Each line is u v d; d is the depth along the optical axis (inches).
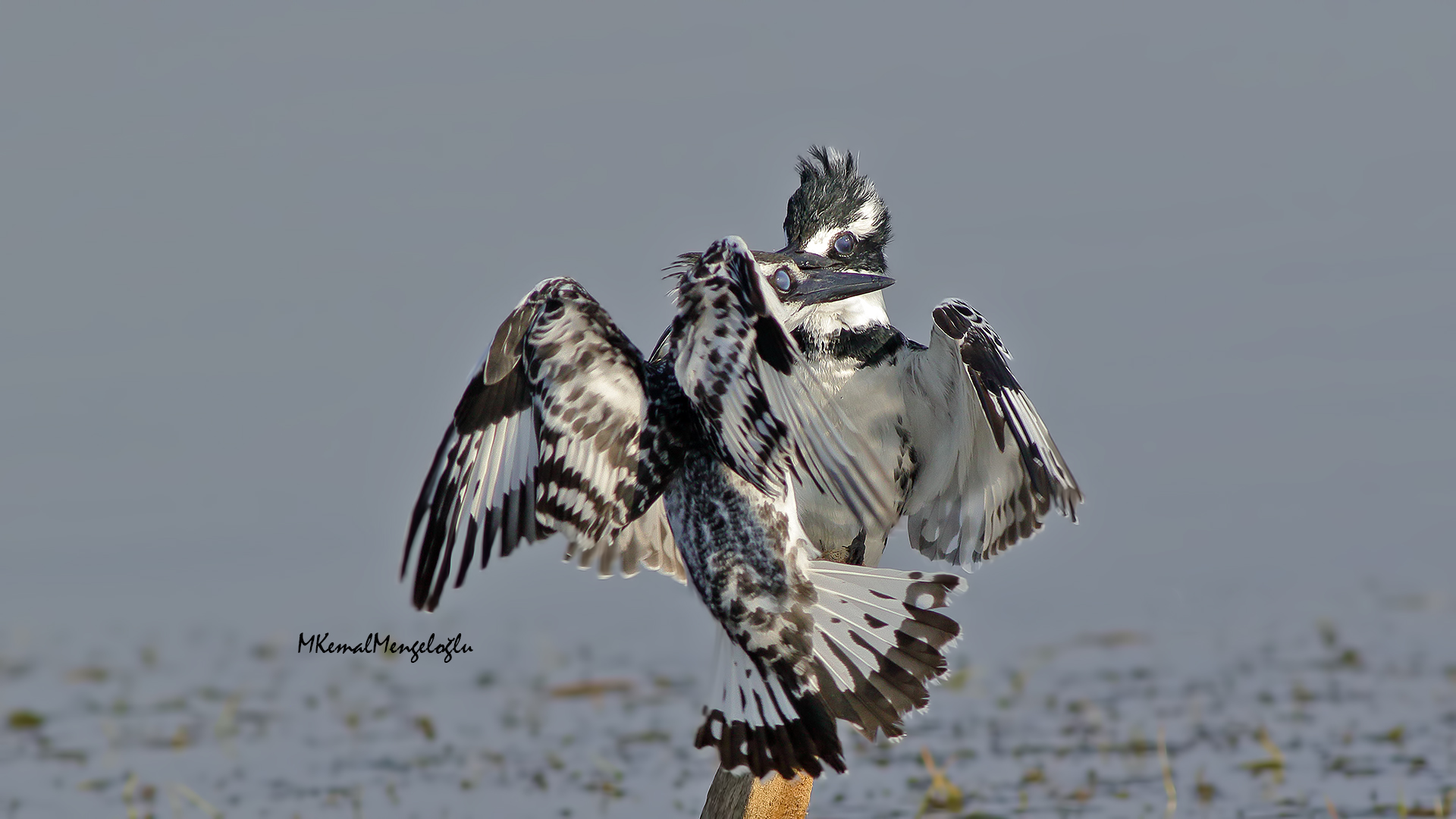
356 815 446.6
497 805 450.9
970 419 351.3
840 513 360.5
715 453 321.1
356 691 579.5
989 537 358.6
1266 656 572.7
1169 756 470.3
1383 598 633.6
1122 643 601.3
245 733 527.8
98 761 502.3
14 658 625.3
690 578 333.4
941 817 427.2
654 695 567.2
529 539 325.1
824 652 324.8
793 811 380.2
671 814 444.5
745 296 294.2
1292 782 441.1
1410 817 410.3
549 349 315.0
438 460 319.3
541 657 618.5
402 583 322.7
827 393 358.3
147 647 637.9
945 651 322.7
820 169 397.7
